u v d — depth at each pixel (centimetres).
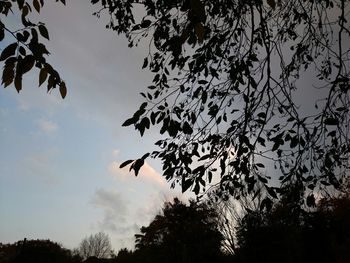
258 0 485
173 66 546
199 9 232
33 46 259
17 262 5291
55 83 278
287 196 520
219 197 570
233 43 570
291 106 500
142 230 3366
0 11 297
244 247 1931
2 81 258
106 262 6981
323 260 1606
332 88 502
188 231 2380
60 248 6284
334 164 512
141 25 539
